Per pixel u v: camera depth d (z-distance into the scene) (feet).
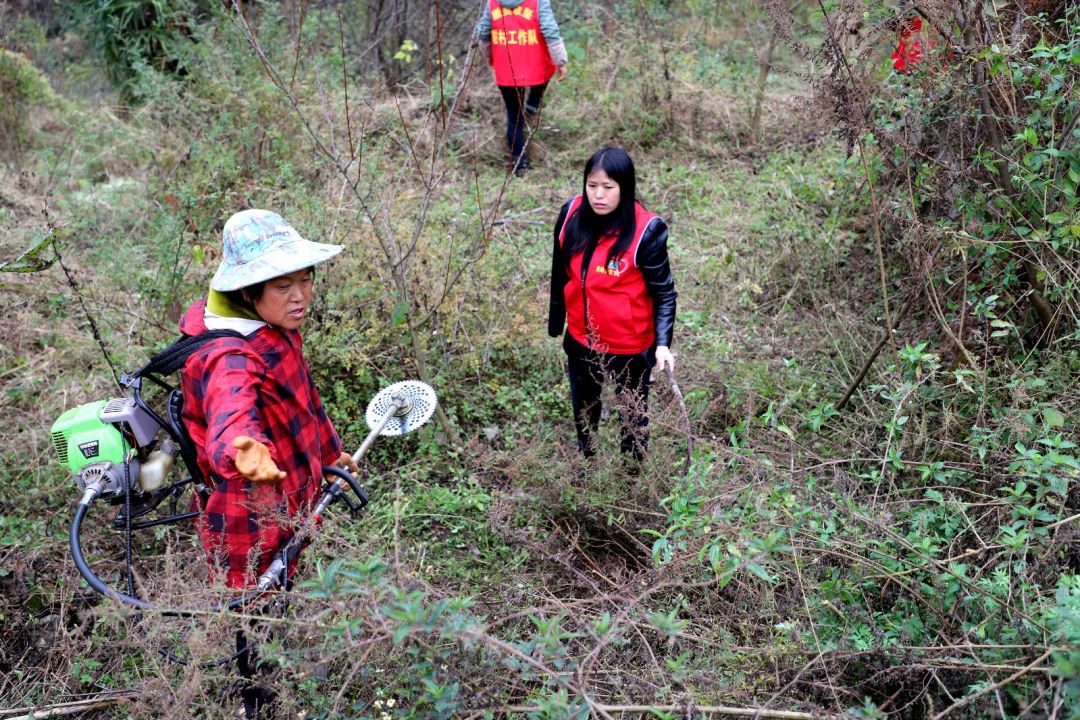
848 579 9.32
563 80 26.50
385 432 10.68
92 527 12.32
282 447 8.60
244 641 8.52
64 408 14.21
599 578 11.40
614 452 12.11
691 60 26.43
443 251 16.62
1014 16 12.21
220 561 8.48
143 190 21.12
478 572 11.59
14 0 36.76
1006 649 7.91
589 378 12.64
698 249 18.92
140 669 10.14
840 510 9.50
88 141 23.65
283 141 20.77
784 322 16.24
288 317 8.43
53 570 11.84
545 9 22.22
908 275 14.92
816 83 12.30
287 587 8.61
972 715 7.80
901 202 12.78
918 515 9.61
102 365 14.96
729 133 24.47
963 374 10.98
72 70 33.30
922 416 11.62
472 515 12.73
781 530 8.61
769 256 17.84
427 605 7.98
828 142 20.66
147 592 8.37
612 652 9.33
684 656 8.14
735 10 28.40
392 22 28.25
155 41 28.50
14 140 24.53
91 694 10.29
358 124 22.25
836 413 12.00
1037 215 11.61
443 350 14.94
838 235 17.06
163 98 24.67
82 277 17.13
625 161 10.85
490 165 23.93
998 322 10.91
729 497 9.08
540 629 7.77
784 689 8.04
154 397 14.57
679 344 15.96
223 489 8.37
